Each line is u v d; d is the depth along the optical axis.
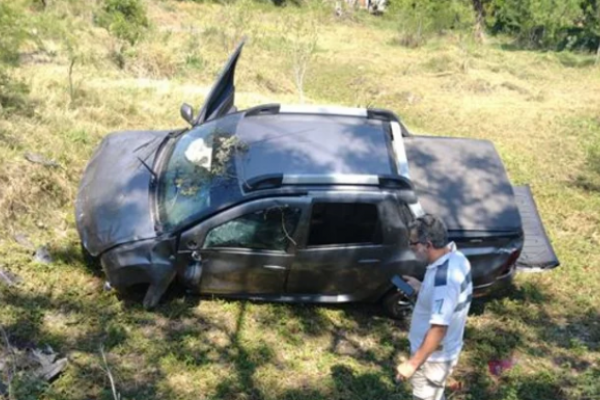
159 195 5.88
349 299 6.00
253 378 5.10
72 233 6.59
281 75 18.55
